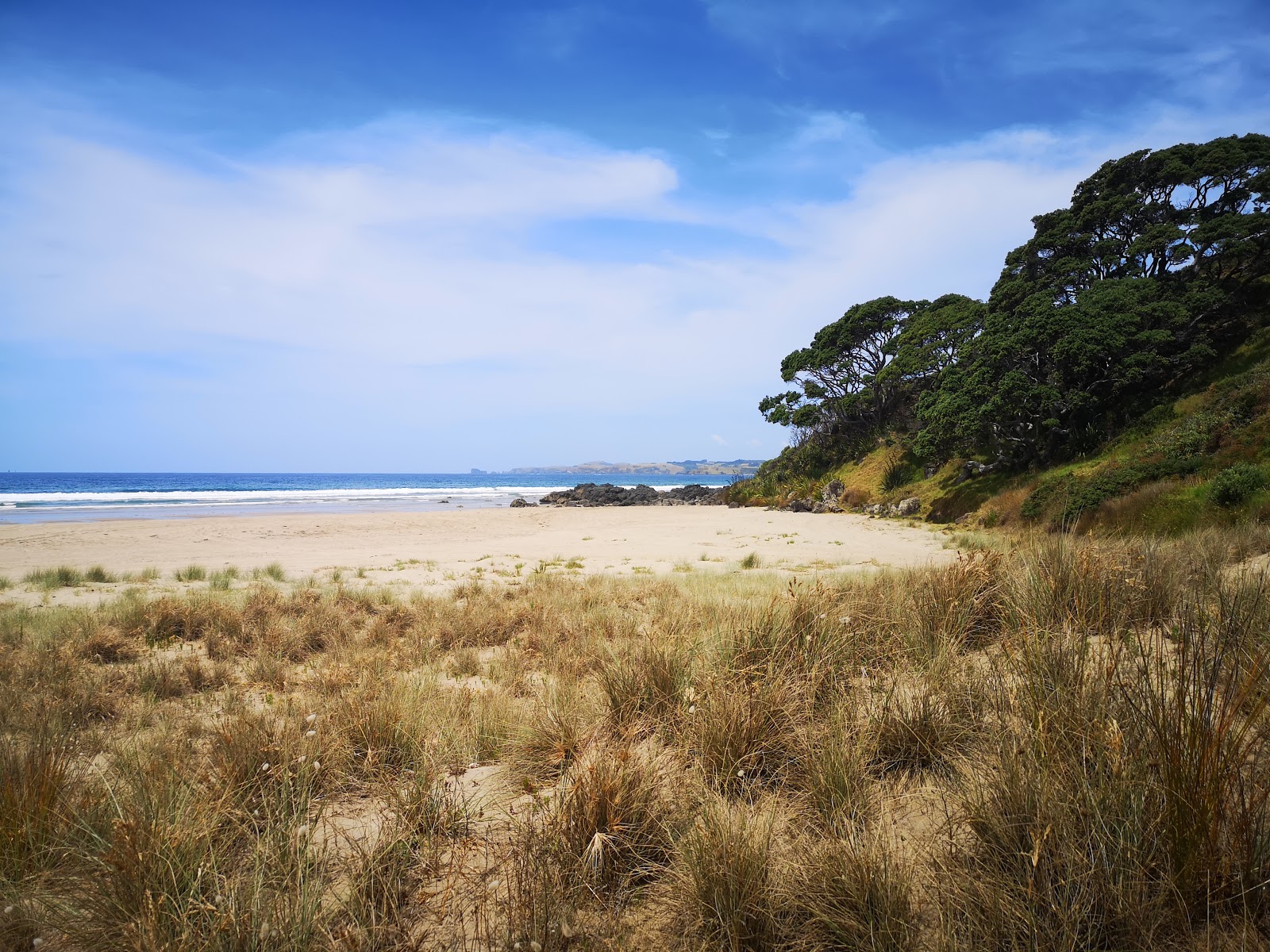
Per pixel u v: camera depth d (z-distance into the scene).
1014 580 5.34
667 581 13.82
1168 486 18.88
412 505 57.88
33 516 38.56
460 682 6.33
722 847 2.31
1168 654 3.34
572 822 2.68
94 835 2.57
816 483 48.59
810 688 3.73
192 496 64.19
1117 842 2.12
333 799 3.43
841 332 54.47
